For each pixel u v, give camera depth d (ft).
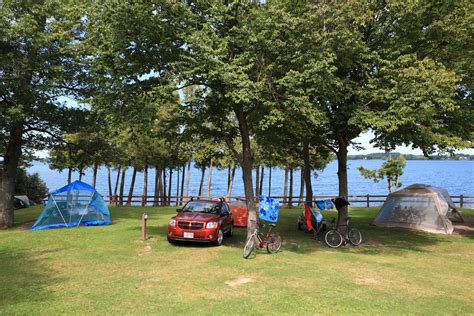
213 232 36.81
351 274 27.12
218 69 27.94
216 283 24.09
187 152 93.81
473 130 43.75
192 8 34.35
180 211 41.11
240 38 31.91
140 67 33.40
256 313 18.63
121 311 18.81
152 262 29.89
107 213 54.29
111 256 31.91
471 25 38.45
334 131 46.98
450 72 34.22
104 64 33.53
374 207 88.43
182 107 37.35
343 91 37.63
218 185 287.89
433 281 25.61
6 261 29.86
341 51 34.42
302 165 89.30
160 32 32.37
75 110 54.29
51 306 19.51
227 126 44.06
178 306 19.60
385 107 37.19
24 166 84.23
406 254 35.53
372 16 38.73
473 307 20.26
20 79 47.60
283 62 32.42
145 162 102.94
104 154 63.52
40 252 33.40
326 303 20.39
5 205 51.49
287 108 31.60
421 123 39.50
